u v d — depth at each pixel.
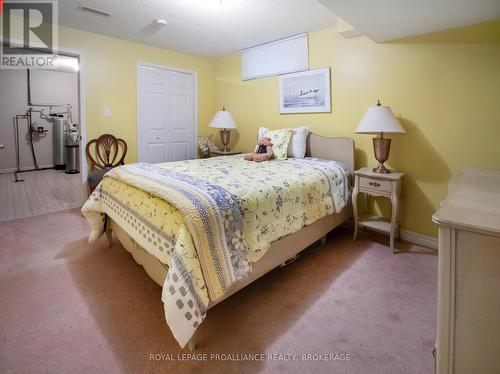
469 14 2.04
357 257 2.46
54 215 3.49
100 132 3.77
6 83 5.97
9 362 1.34
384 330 1.59
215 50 4.22
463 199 0.99
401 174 2.58
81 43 3.47
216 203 1.56
